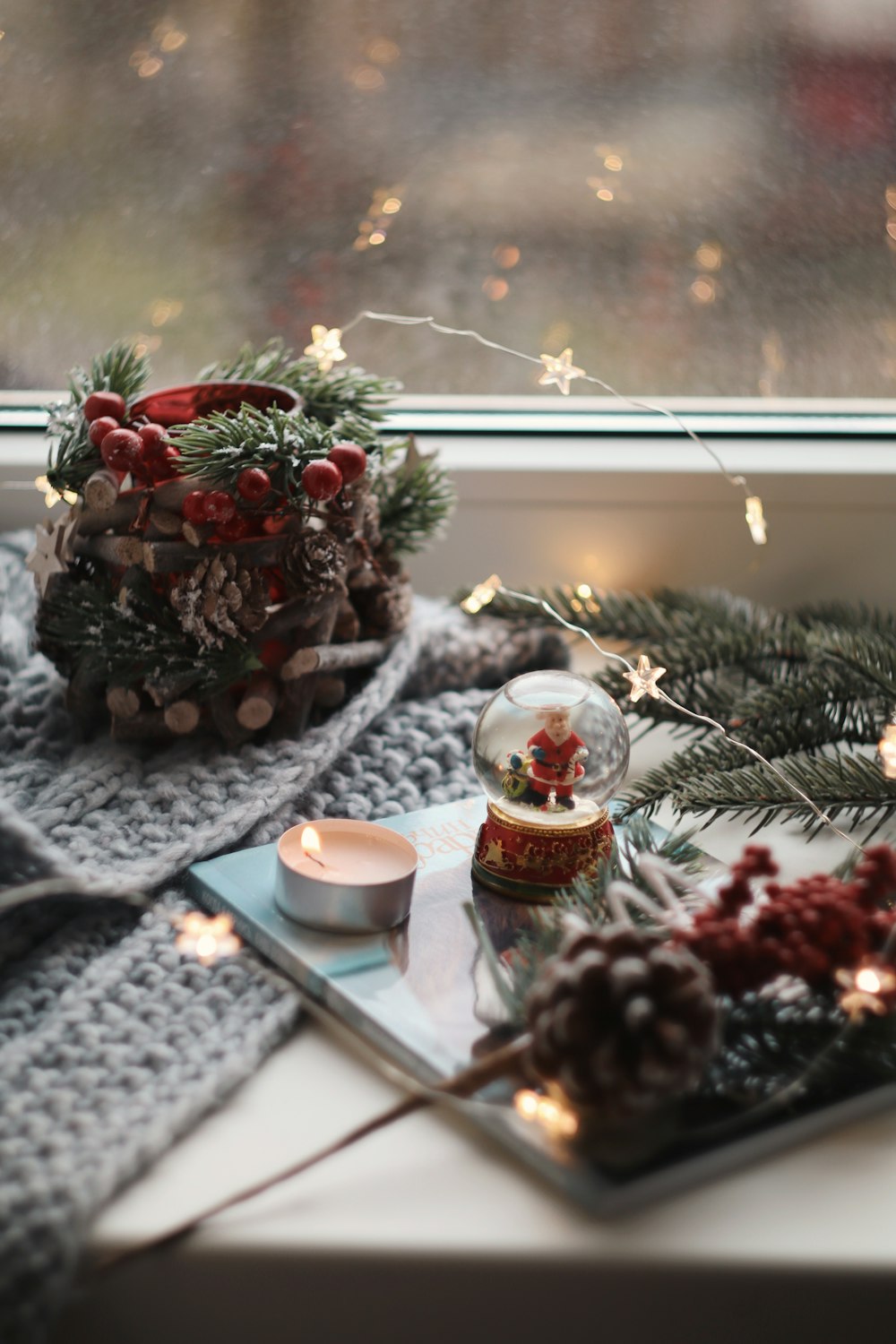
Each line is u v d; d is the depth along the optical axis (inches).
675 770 23.7
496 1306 17.9
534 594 28.3
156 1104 18.5
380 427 28.6
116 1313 17.8
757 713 24.7
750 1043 19.4
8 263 28.2
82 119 27.7
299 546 22.6
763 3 27.9
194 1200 18.0
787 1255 17.7
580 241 29.2
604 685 25.7
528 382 30.0
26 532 27.4
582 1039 17.8
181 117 27.9
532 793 21.6
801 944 19.0
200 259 28.8
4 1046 19.1
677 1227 17.9
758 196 29.0
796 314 29.8
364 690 24.5
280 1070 19.5
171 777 22.9
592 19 27.9
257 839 22.4
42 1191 17.5
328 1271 17.8
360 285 29.2
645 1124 18.4
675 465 29.1
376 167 28.5
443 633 26.6
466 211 28.9
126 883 20.7
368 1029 19.5
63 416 23.7
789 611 29.5
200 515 22.1
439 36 27.9
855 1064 19.2
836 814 23.8
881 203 29.1
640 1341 18.0
